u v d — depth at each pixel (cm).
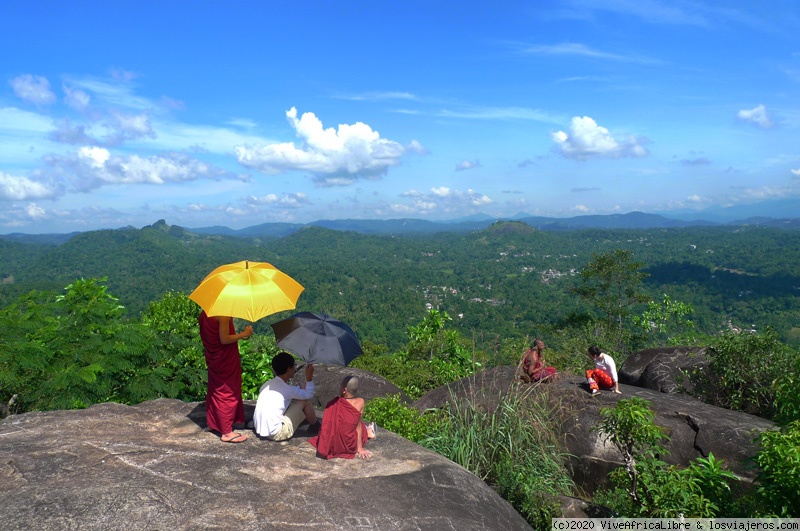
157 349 937
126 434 486
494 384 867
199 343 1035
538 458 666
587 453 719
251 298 437
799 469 443
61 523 328
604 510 593
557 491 655
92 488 372
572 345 2095
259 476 414
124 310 960
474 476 487
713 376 963
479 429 679
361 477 434
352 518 366
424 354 1623
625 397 823
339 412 465
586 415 767
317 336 468
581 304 12962
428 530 369
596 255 3522
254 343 1213
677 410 780
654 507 532
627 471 579
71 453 434
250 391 1097
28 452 434
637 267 3362
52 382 786
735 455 685
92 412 546
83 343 866
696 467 539
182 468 417
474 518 404
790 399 542
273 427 479
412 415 750
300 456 459
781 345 904
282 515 358
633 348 2648
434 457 495
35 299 978
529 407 724
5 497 357
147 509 350
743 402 899
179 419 534
